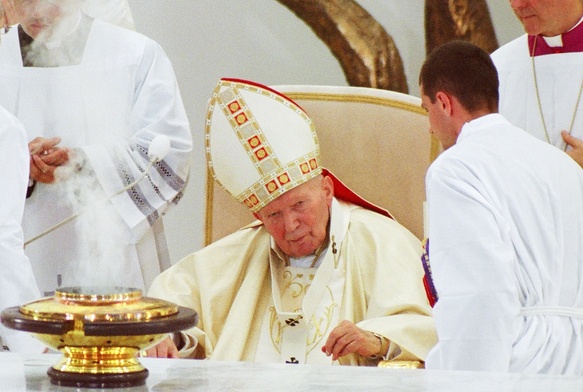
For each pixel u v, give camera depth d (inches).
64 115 611.8
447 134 374.3
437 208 340.2
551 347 334.6
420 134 511.8
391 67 764.0
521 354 331.0
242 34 790.5
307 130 482.9
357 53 765.3
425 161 510.3
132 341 197.9
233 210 531.2
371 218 495.2
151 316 198.8
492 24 745.6
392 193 516.4
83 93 613.9
